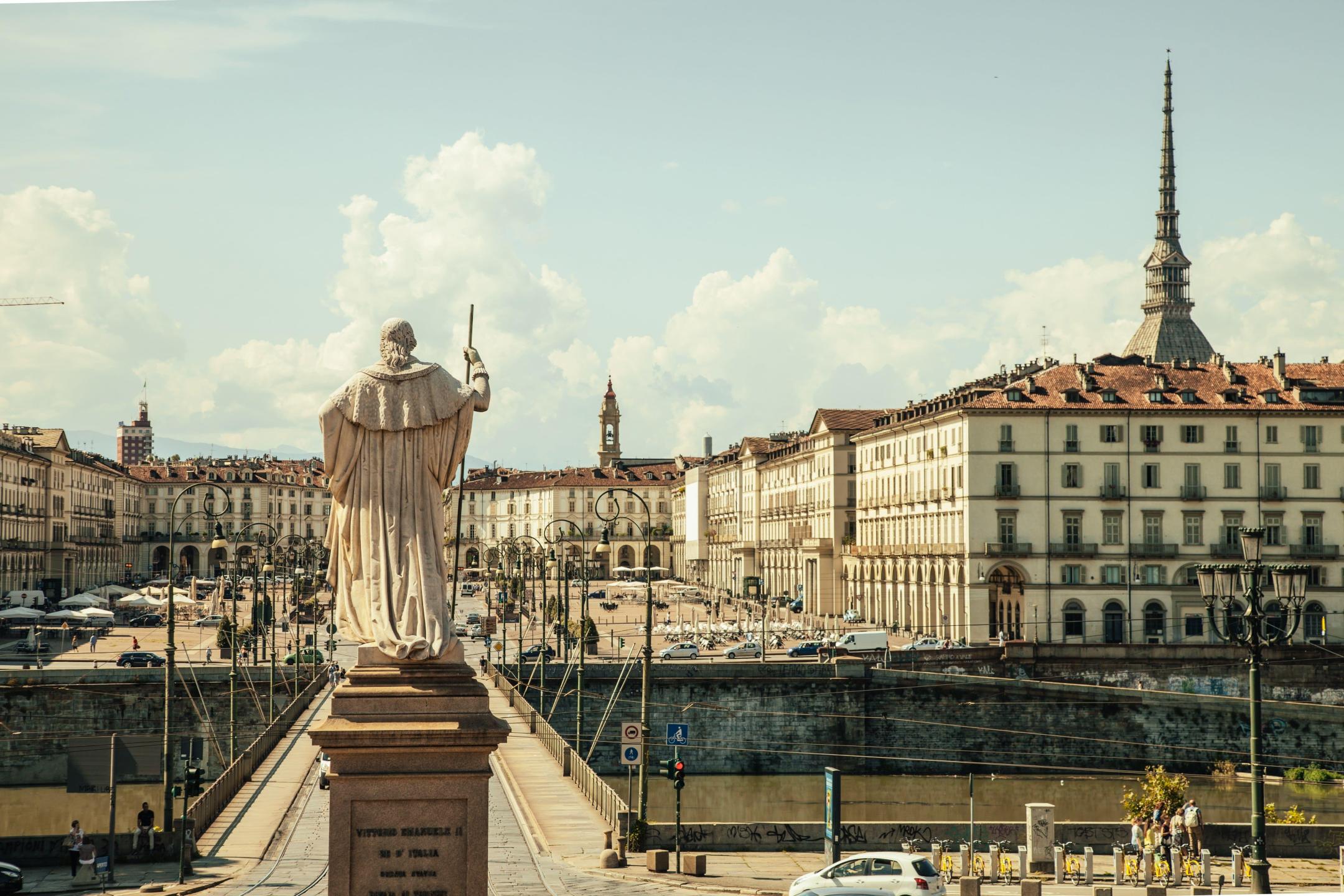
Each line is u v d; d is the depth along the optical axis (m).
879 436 159.12
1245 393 128.50
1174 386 128.75
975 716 103.00
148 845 51.53
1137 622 124.88
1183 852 53.03
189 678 98.00
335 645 139.25
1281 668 107.25
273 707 91.56
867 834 56.38
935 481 137.00
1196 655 107.50
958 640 128.62
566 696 101.62
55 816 81.94
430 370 19.14
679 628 144.00
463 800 18.19
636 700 102.50
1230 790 91.25
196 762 58.06
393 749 17.91
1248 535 31.67
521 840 52.41
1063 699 102.19
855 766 102.81
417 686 18.30
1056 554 124.94
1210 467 125.88
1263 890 29.88
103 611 128.62
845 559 172.25
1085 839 57.25
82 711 96.94
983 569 125.81
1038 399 127.38
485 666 114.19
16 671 96.94
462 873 18.09
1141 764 100.88
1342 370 133.50
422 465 19.12
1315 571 124.94
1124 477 125.94
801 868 51.16
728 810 85.75
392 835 18.06
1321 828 56.81
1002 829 56.97
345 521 19.08
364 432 19.03
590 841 52.44
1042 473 126.12
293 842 52.38
